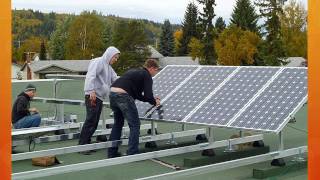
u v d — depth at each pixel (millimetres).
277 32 60938
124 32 76312
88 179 6660
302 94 7211
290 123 11273
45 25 126188
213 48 71000
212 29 71500
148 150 8289
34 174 5102
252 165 7273
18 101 8750
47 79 10852
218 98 7969
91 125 8109
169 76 9266
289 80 7719
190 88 8602
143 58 75375
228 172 6969
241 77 8352
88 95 8039
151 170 7160
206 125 7316
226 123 7172
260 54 61719
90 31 95812
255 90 7809
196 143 8953
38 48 113062
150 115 8148
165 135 8641
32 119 8656
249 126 6902
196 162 7375
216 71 8891
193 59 72438
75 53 95375
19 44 112875
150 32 125000
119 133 7797
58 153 6633
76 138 8609
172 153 6770
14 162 7586
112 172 7035
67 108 13859
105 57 8156
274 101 7320
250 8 67688
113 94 7508
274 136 9797
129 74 7562
